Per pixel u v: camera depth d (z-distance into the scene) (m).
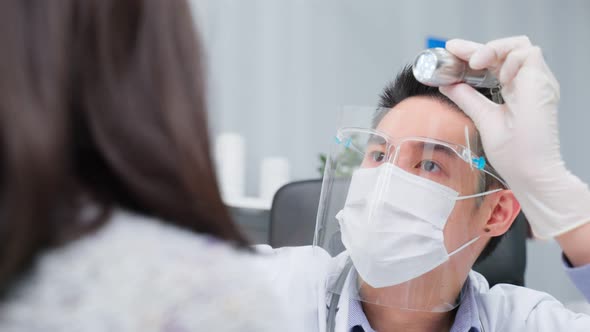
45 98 0.37
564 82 2.99
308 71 2.44
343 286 1.07
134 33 0.43
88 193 0.42
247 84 2.34
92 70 0.41
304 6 2.42
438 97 1.00
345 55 2.50
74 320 0.37
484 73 0.92
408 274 0.99
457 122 0.97
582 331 1.11
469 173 0.98
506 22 2.85
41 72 0.37
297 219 1.44
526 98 0.86
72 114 0.40
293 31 2.41
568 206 0.84
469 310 1.07
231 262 0.43
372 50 2.55
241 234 0.48
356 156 1.04
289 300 1.09
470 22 2.77
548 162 0.85
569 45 3.00
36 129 0.36
